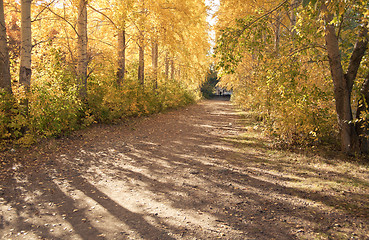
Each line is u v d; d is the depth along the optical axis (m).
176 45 14.05
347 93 6.79
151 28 12.90
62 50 11.46
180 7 13.62
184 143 8.81
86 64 10.57
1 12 6.91
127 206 3.82
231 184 4.86
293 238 2.99
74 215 3.49
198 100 38.19
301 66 7.82
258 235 3.05
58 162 5.90
